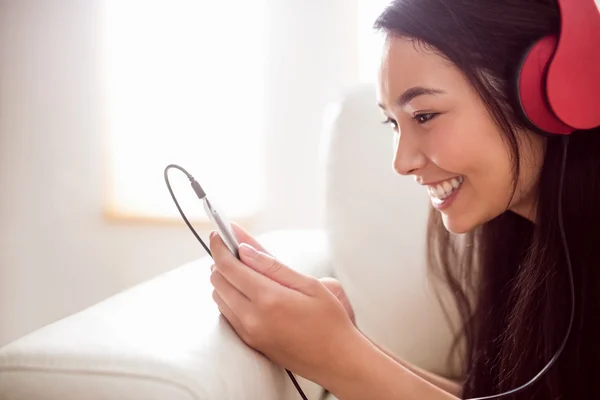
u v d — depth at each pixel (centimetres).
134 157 178
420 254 101
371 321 102
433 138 67
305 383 76
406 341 101
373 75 161
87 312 64
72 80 184
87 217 187
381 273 102
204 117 172
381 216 103
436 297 100
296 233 125
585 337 73
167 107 174
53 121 186
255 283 57
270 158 170
